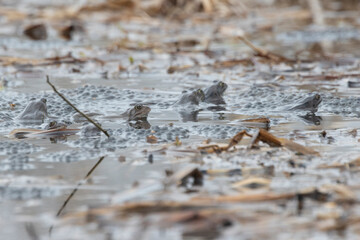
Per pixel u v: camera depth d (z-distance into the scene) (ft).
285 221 14.05
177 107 30.12
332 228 13.61
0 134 24.11
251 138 21.11
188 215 14.05
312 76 38.86
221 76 40.37
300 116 27.89
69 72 42.11
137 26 66.28
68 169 18.70
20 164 19.31
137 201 15.34
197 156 19.97
